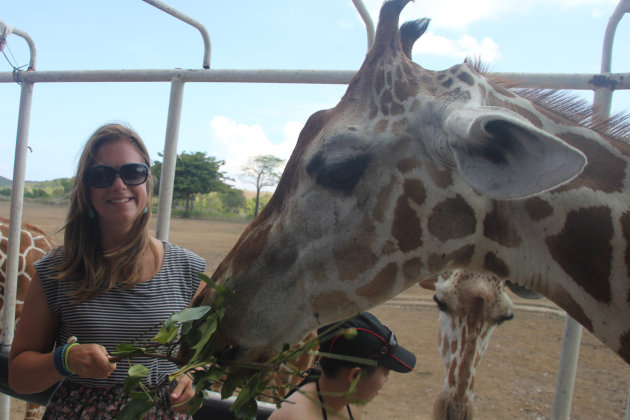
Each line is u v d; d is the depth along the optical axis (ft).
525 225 5.02
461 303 9.63
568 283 4.96
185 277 6.71
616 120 5.70
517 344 23.20
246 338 5.34
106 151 6.08
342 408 5.64
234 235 68.90
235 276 5.49
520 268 5.15
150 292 6.30
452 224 5.05
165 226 9.09
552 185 3.67
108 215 6.04
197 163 115.34
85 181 6.04
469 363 9.47
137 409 4.80
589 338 24.35
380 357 5.58
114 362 5.32
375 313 28.55
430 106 4.95
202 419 7.89
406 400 16.92
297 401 5.74
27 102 10.47
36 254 14.14
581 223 4.81
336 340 5.48
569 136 5.15
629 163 5.00
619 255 4.71
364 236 5.11
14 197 10.57
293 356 4.55
